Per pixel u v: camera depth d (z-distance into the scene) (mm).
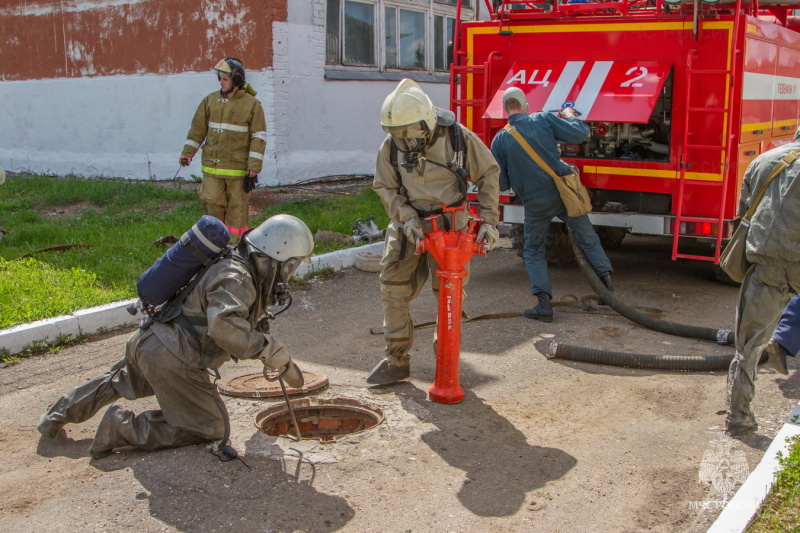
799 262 4344
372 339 6512
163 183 14062
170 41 14023
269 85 13047
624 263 9469
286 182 13492
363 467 4188
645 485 4023
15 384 5430
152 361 4078
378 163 5055
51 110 16031
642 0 7863
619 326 6883
